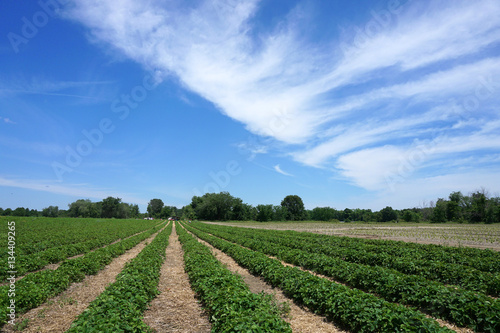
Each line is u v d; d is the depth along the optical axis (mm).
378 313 7938
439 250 21141
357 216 142875
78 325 6938
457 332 8430
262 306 8547
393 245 24750
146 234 41281
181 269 17797
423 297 9914
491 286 11797
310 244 24203
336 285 10516
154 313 10188
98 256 17953
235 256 20672
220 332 7414
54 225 52250
